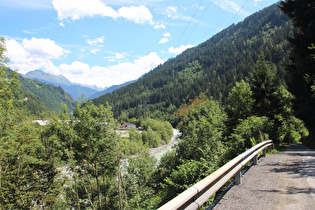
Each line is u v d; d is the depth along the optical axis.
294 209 3.61
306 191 4.54
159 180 16.78
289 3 18.92
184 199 2.61
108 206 14.28
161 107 159.88
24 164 10.87
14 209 10.68
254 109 25.95
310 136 21.72
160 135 68.12
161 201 9.40
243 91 29.33
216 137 13.08
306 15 17.41
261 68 25.27
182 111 34.41
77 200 13.30
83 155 13.21
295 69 20.41
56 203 12.40
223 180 4.16
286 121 23.73
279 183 5.26
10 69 6.59
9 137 7.84
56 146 12.49
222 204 3.92
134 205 13.89
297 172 6.38
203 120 13.99
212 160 9.82
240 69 135.88
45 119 13.01
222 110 24.88
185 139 14.63
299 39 18.36
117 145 13.27
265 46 139.25
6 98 6.80
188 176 8.27
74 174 12.76
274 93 24.05
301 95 19.80
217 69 191.75
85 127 12.88
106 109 13.30
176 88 188.38
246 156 6.33
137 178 16.86
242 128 13.11
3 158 9.41
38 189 11.54
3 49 6.12
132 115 143.38
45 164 12.04
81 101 13.23
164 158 17.38
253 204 3.87
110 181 15.27
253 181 5.49
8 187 10.16
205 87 141.12
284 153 11.46
